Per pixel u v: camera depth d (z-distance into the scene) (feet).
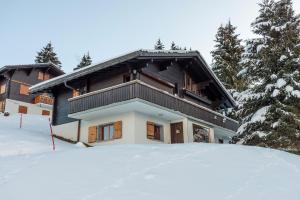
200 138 72.84
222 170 27.45
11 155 39.83
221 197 21.26
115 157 32.45
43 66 129.29
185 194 21.83
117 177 25.70
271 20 73.10
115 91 58.08
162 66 66.64
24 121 87.81
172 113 63.31
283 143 63.67
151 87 58.49
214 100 92.53
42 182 25.39
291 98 65.67
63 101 75.20
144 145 40.19
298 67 67.31
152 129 63.82
